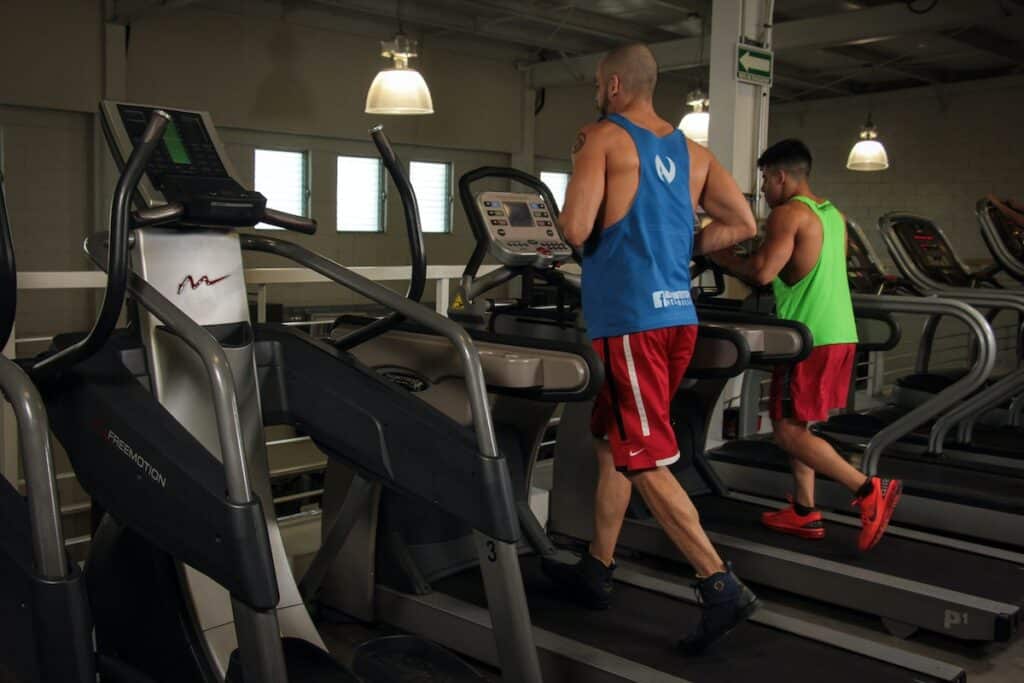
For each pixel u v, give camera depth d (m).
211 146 2.29
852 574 3.10
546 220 3.15
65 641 1.59
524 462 3.11
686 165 2.61
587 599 2.79
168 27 9.52
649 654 2.50
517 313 3.29
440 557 2.98
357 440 2.21
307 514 3.56
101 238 2.15
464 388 2.59
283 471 4.73
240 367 2.22
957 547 3.41
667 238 2.53
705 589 2.44
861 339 5.49
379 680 2.15
